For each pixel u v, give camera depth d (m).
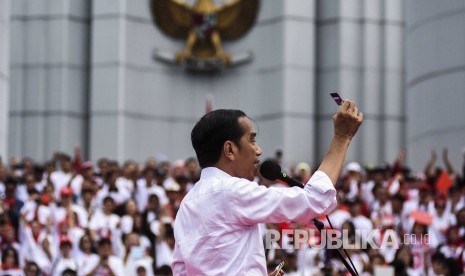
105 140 45.56
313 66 46.66
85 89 47.06
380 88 47.09
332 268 21.22
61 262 24.30
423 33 36.03
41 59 47.03
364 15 47.31
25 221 24.80
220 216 8.16
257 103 46.62
